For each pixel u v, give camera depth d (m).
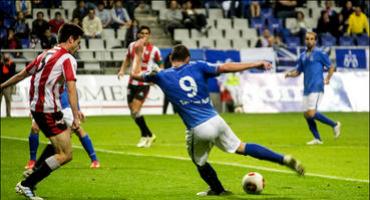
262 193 21.58
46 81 19.47
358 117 52.31
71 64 19.47
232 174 26.09
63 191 22.34
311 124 36.41
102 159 29.98
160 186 23.23
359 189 22.72
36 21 42.69
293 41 64.81
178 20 62.16
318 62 35.97
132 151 32.94
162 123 47.00
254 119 50.53
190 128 19.84
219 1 66.56
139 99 34.34
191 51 55.91
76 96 19.44
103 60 54.12
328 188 22.88
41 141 36.50
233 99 57.06
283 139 38.41
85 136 27.31
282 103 58.16
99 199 20.88
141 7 63.28
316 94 36.12
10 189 22.95
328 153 32.78
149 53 34.69
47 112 19.58
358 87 58.88
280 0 67.06
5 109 50.47
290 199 20.53
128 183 23.88
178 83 19.78
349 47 60.91
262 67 19.64
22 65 48.59
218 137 19.91
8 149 33.28
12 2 46.09
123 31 57.94
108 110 53.62
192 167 27.73
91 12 54.97
